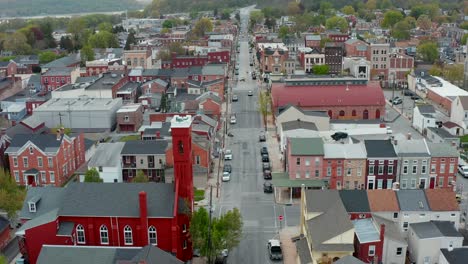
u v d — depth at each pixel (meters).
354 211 87.38
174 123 80.19
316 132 127.31
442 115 168.25
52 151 117.19
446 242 80.44
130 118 163.50
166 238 80.62
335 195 85.62
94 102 173.50
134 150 118.19
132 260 65.81
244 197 109.62
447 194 89.81
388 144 110.06
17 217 96.19
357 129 134.62
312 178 110.25
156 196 81.50
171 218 79.38
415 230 83.06
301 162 109.75
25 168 117.94
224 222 80.44
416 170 109.00
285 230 94.25
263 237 91.88
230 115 181.88
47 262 68.81
